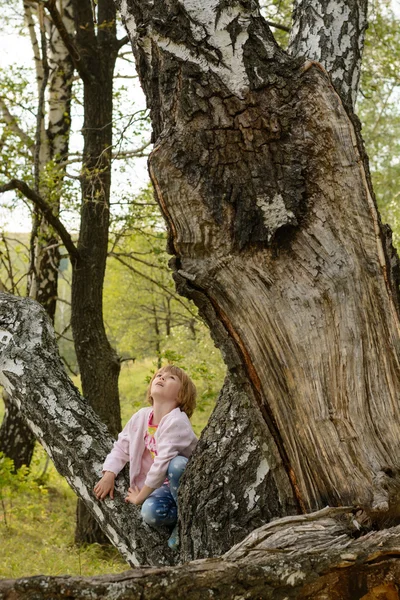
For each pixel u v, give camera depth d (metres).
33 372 3.10
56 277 8.87
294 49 3.40
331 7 3.37
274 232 2.24
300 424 2.29
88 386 7.05
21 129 8.53
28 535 7.41
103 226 7.19
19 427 9.16
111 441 3.09
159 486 2.88
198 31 2.32
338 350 2.26
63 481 9.89
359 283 2.27
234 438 2.76
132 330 18.39
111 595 1.71
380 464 2.22
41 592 1.66
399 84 10.31
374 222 2.30
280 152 2.26
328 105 2.28
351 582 2.02
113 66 7.34
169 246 2.35
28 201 7.48
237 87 2.28
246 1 2.35
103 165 7.12
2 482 6.82
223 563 1.89
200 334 13.66
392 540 2.08
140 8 2.42
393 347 2.29
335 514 2.18
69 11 8.74
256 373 2.33
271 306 2.28
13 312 3.27
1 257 7.66
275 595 1.91
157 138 2.39
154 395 3.10
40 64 8.87
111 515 2.91
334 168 2.27
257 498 2.67
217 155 2.26
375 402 2.26
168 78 2.35
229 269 2.28
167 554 2.80
